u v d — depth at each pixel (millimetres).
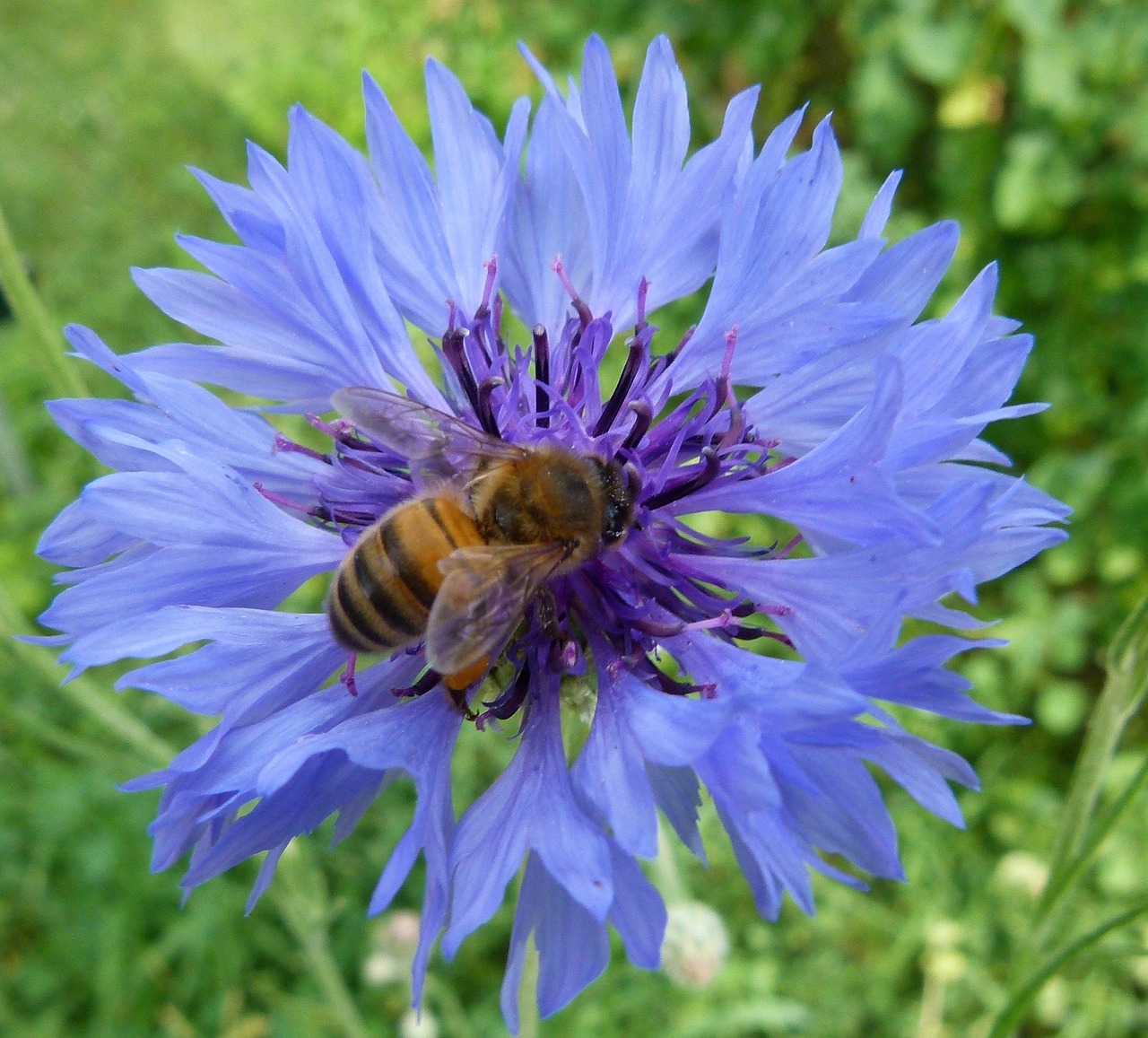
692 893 82
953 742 91
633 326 49
